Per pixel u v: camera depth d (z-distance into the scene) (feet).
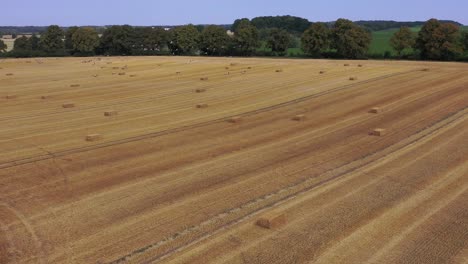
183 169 48.57
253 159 52.08
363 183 43.93
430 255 30.53
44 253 30.86
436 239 32.71
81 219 36.14
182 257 30.17
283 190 42.19
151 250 31.12
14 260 29.96
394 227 34.55
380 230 34.04
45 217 36.60
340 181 44.52
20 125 70.54
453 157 51.93
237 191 42.01
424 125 67.77
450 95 92.22
